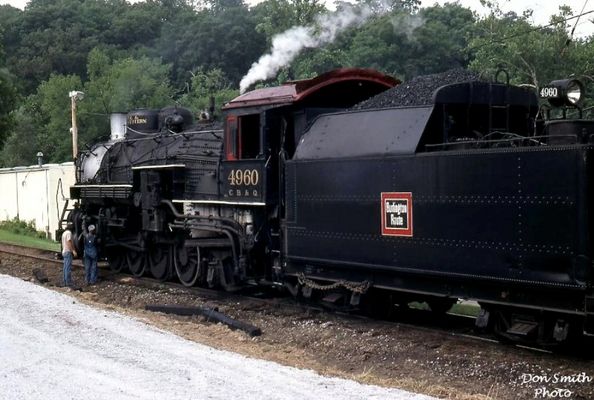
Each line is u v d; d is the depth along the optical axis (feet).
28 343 31.09
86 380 25.36
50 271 64.28
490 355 29.73
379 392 23.91
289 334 36.68
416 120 33.01
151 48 241.96
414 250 32.22
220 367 27.07
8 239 97.14
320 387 24.40
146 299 49.03
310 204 37.88
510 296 29.25
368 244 34.53
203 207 48.62
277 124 41.98
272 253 42.29
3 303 41.11
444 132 32.91
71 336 32.45
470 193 29.68
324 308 40.50
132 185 56.49
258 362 28.32
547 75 102.17
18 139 193.57
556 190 26.63
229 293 48.39
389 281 34.60
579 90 29.04
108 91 189.47
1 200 127.75
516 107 34.78
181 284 53.16
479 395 25.53
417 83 36.32
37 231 111.65
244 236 43.83
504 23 114.21
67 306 40.42
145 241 55.98
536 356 29.19
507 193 28.30
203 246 47.62
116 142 63.57
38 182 111.96
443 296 32.12
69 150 190.19
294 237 39.06
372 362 31.17
